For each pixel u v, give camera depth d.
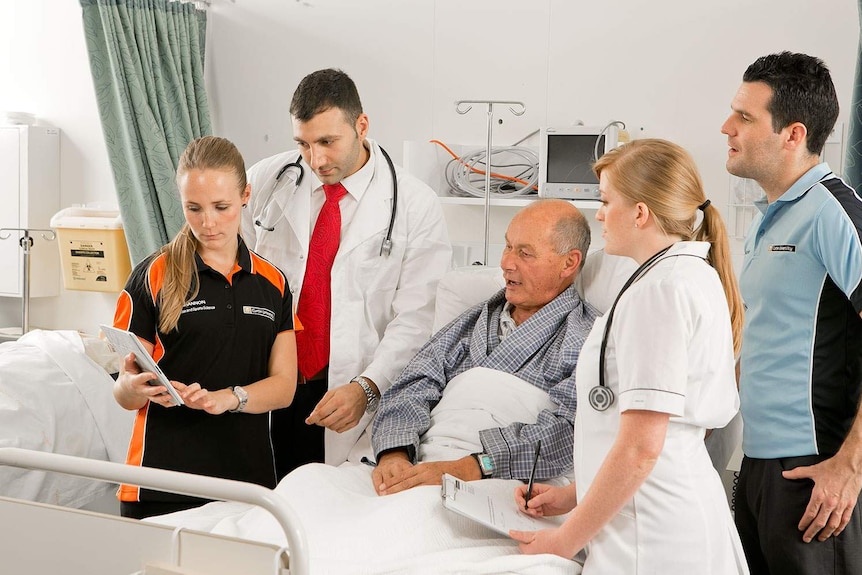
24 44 4.10
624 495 1.33
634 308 1.35
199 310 1.82
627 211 1.44
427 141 3.47
